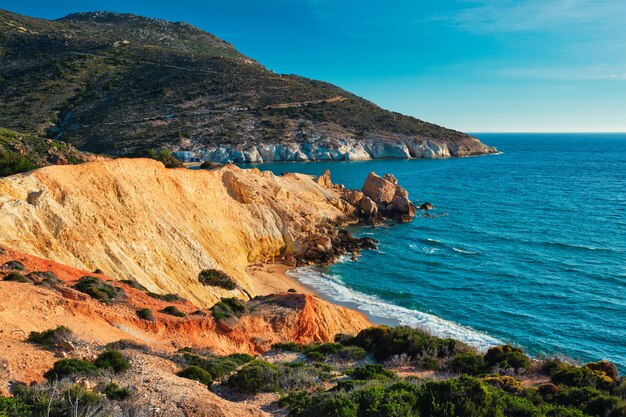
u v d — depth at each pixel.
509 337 34.34
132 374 15.01
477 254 56.62
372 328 27.02
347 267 52.53
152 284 33.56
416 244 62.06
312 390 17.77
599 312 38.66
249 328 27.16
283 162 154.50
